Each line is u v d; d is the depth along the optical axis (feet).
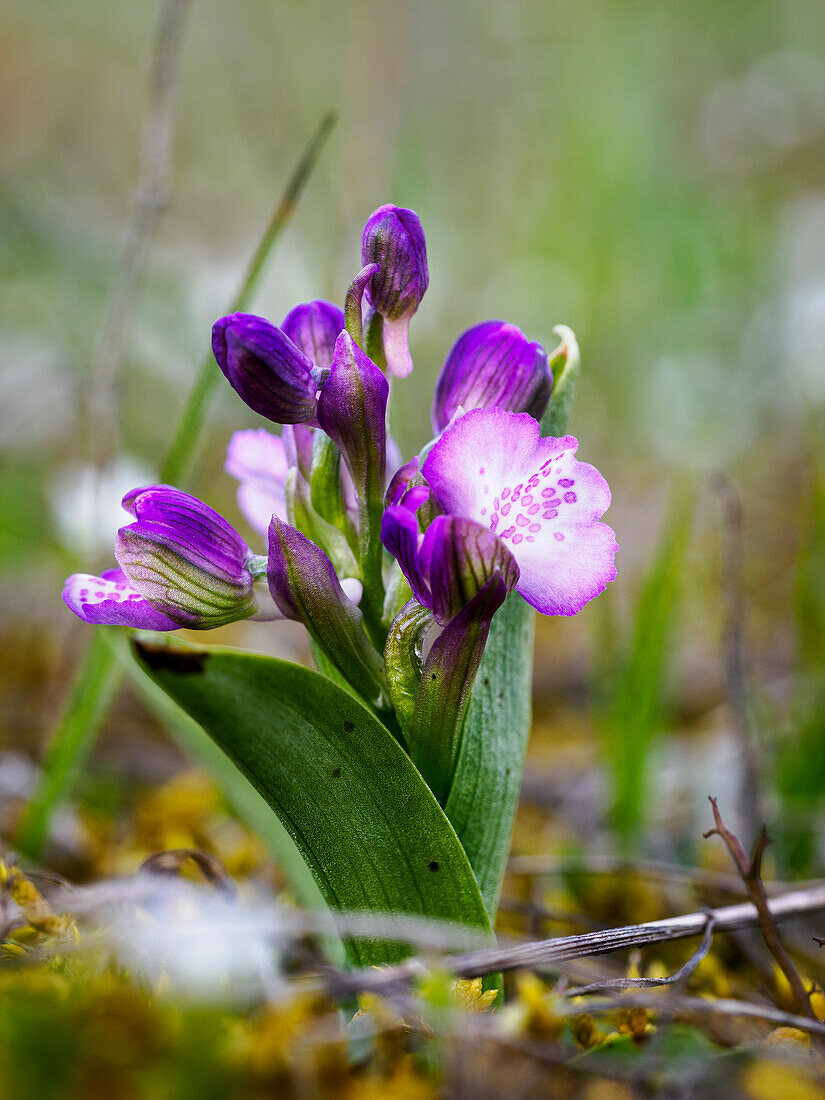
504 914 0.76
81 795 0.85
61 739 0.75
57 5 2.27
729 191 2.01
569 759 0.95
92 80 2.27
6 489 1.34
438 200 1.93
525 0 2.10
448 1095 0.57
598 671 0.87
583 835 0.84
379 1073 0.58
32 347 1.44
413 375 1.52
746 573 1.33
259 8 1.76
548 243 1.84
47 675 0.99
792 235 1.86
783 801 0.82
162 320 1.45
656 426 1.65
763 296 1.67
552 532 0.62
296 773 0.61
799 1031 0.61
